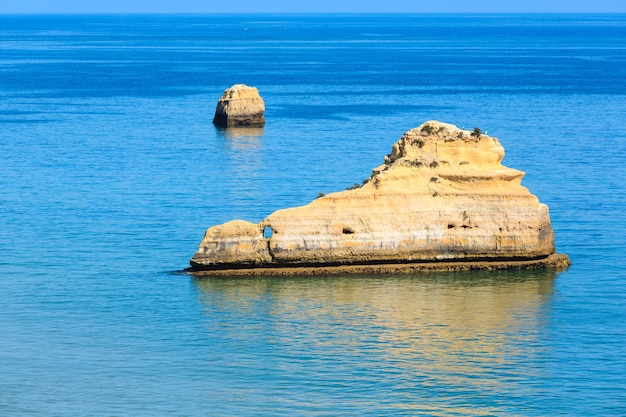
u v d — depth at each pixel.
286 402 87.12
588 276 120.69
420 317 105.81
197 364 94.94
